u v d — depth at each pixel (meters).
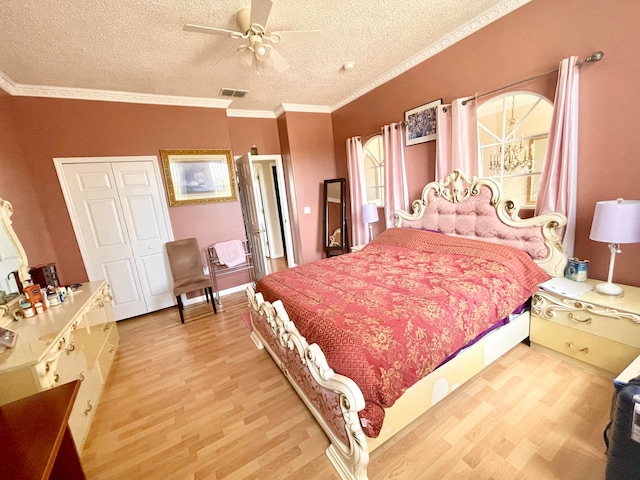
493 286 1.78
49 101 2.93
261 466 1.42
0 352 1.41
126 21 1.95
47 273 2.34
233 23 2.10
